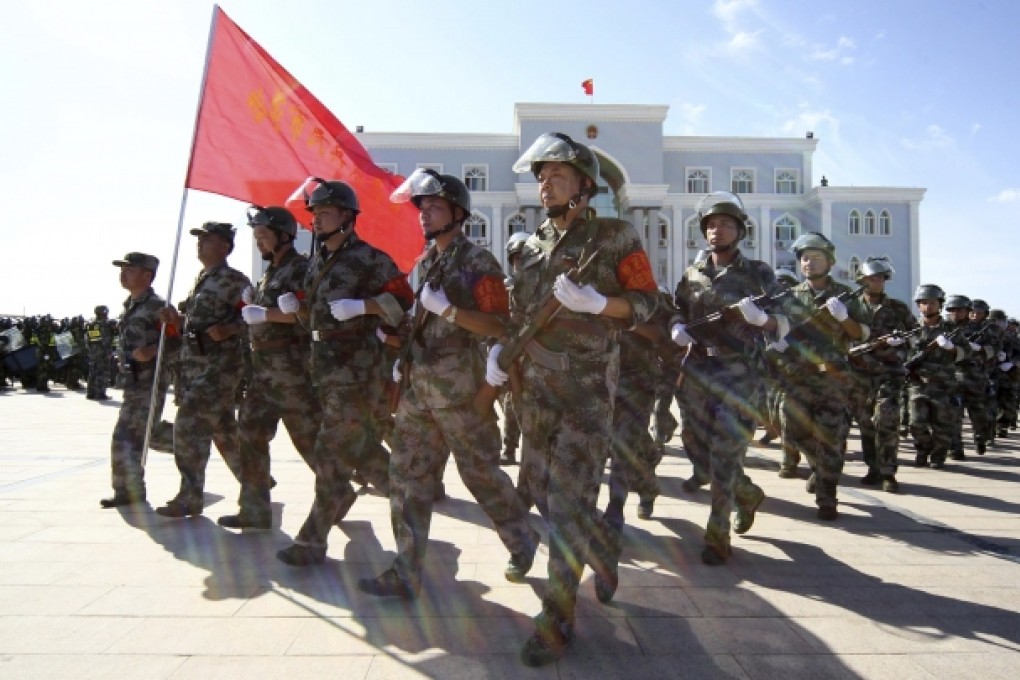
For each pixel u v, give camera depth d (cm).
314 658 291
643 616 342
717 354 450
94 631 317
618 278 324
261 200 588
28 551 437
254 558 425
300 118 620
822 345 558
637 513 543
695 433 470
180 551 438
